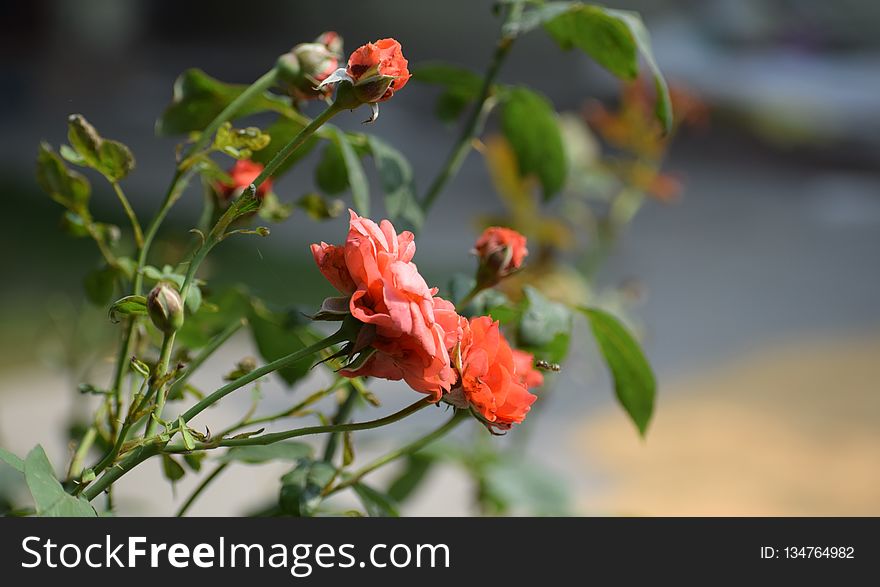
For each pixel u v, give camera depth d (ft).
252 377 3.69
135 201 22.09
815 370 15.33
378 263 3.65
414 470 5.40
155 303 3.70
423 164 30.09
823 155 29.81
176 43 47.01
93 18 42.32
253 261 16.56
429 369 3.64
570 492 5.51
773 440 12.44
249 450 4.03
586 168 6.50
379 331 3.64
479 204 26.12
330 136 4.23
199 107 4.28
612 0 30.12
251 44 47.57
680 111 6.59
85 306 4.86
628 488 10.61
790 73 29.19
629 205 6.75
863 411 13.65
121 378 3.96
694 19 30.04
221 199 4.17
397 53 3.76
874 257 23.34
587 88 28.84
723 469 11.41
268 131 4.22
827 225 26.12
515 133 4.65
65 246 18.39
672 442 12.16
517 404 3.73
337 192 4.51
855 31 30.07
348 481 4.06
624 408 4.33
